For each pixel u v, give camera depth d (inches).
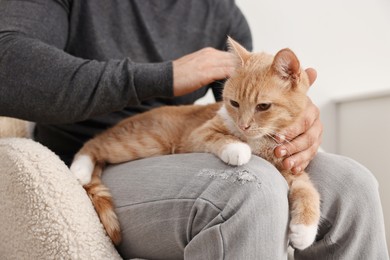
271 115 43.9
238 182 30.5
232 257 28.6
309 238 34.5
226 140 41.7
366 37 91.4
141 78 39.9
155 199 33.9
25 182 35.1
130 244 36.6
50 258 33.4
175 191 33.0
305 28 87.7
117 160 48.9
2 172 38.2
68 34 50.9
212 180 31.9
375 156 79.9
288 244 34.6
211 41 62.0
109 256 34.1
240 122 44.3
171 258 35.4
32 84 38.0
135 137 49.8
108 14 53.2
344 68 90.7
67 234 33.2
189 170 34.7
